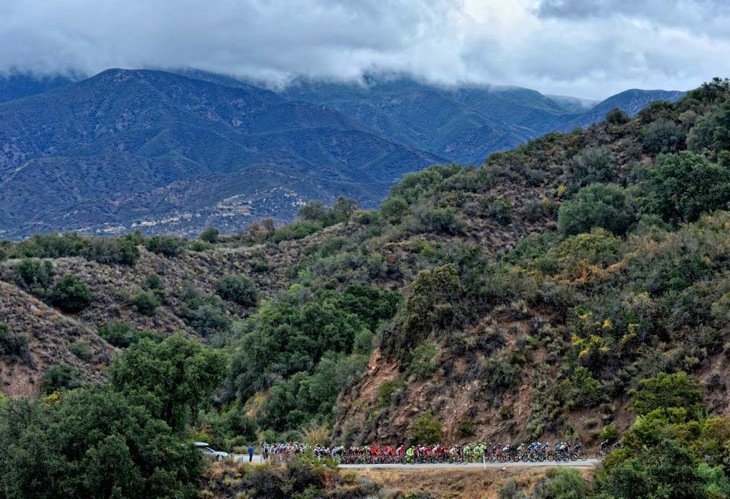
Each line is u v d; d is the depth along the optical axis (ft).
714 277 222.28
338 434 241.55
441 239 435.12
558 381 213.25
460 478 190.39
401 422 225.15
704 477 159.43
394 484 195.21
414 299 258.98
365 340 314.35
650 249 252.01
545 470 181.98
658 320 214.48
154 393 230.48
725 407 186.50
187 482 206.39
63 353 378.32
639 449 172.55
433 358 237.45
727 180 332.80
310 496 198.90
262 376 326.24
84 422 207.31
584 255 274.98
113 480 197.16
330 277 433.89
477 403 220.02
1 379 344.69
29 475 196.54
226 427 280.51
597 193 378.94
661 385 191.52
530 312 237.45
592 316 224.33
